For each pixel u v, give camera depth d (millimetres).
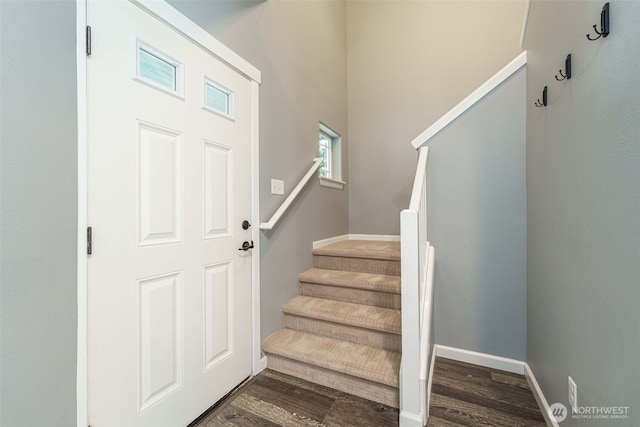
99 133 1017
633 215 703
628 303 726
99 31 1019
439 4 3088
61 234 915
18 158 816
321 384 1678
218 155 1538
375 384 1524
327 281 2164
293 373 1773
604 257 840
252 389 1636
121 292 1085
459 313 1889
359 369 1527
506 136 1744
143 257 1162
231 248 1618
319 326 1948
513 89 1722
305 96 2529
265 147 1938
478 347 1849
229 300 1601
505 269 1767
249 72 1772
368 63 3420
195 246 1395
